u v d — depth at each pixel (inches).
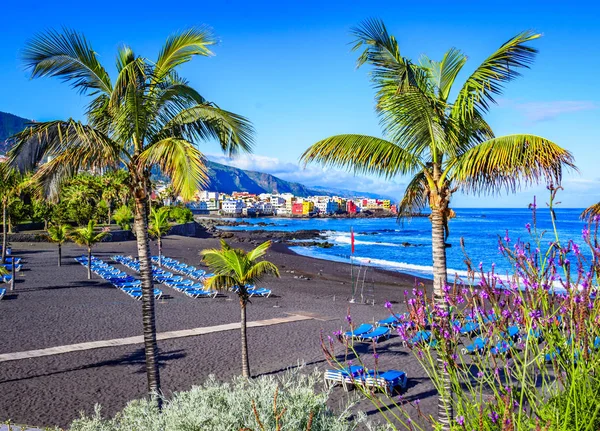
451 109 355.9
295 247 3100.4
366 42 338.0
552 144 280.2
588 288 105.4
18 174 375.6
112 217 3053.6
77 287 1106.1
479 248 2881.4
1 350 613.0
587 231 112.9
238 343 672.4
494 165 298.2
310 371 548.1
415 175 373.1
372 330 713.0
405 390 486.9
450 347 121.0
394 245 3289.9
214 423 180.1
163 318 821.9
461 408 115.0
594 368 104.7
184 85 400.8
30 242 2070.6
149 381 394.0
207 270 1572.3
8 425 354.3
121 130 385.7
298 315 871.7
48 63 364.5
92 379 520.4
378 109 362.6
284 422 181.2
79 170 393.4
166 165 344.5
